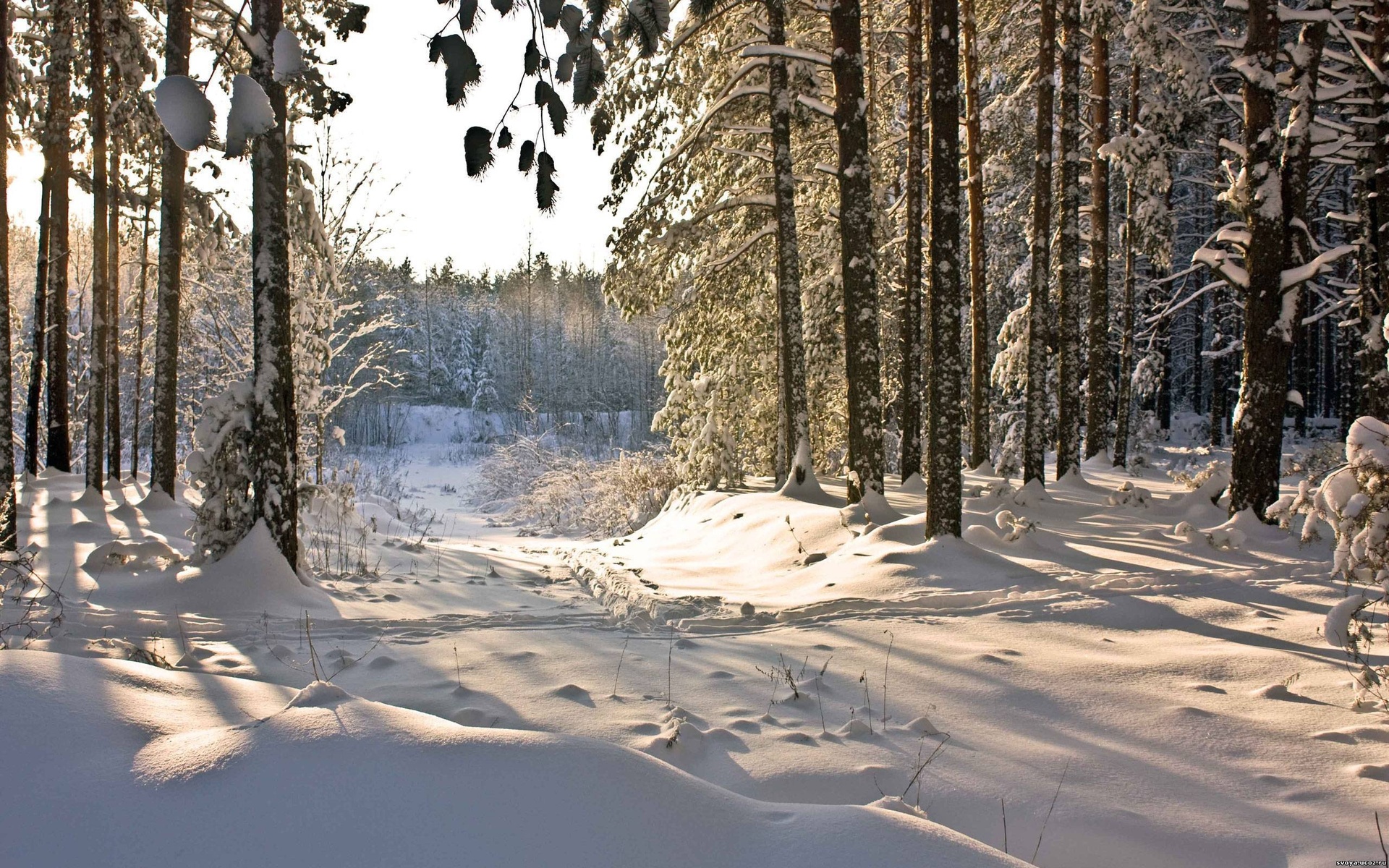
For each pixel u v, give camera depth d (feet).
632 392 251.39
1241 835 12.21
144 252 69.36
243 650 21.93
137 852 8.11
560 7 5.17
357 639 23.82
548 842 8.47
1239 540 37.22
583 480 92.07
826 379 69.77
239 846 8.20
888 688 18.93
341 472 84.12
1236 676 19.69
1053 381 87.76
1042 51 58.95
